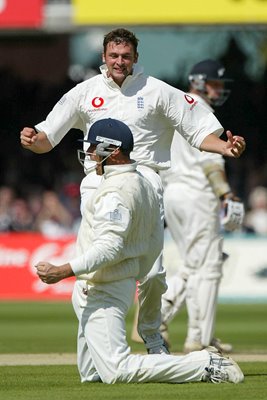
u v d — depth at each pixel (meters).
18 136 83.69
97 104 27.33
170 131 27.98
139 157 27.45
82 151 27.05
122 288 24.70
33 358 33.34
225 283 64.56
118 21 59.22
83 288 24.75
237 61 82.12
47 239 66.31
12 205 76.31
